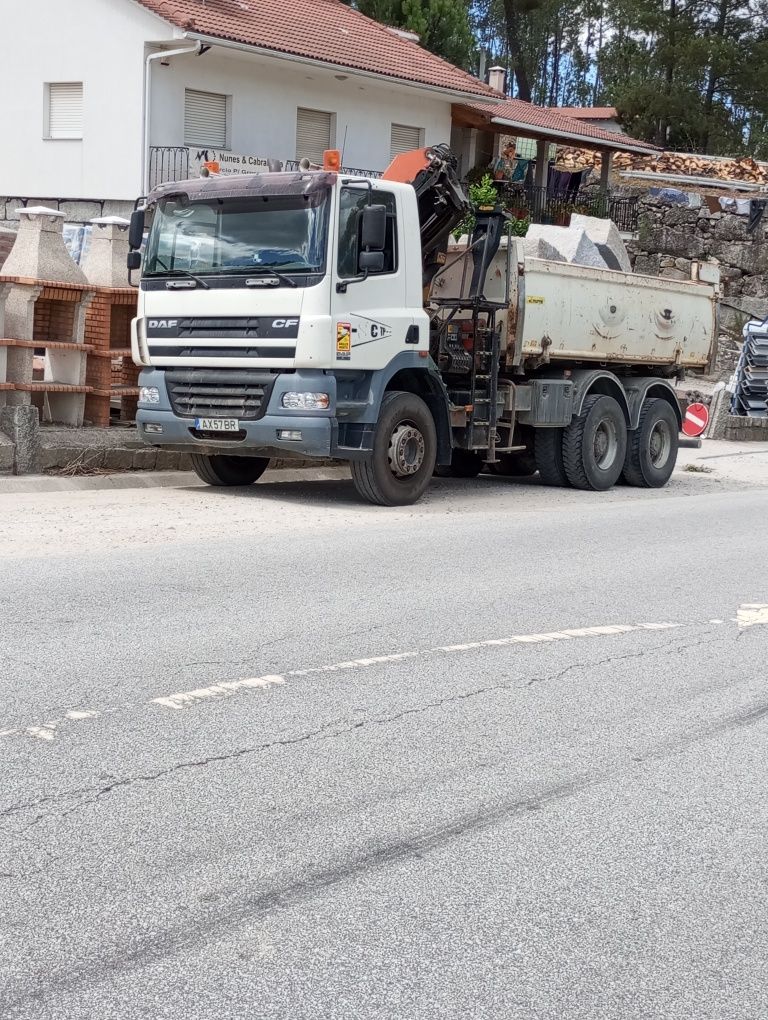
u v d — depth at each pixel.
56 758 4.90
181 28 24.88
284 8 30.70
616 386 15.83
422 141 32.22
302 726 5.43
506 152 37.31
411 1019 3.18
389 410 12.56
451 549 10.20
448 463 13.52
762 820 4.65
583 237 19.62
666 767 5.18
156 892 3.80
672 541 11.22
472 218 13.66
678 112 50.06
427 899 3.86
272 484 14.32
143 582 8.27
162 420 12.50
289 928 3.62
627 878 4.09
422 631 7.27
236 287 11.88
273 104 28.22
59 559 8.95
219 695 5.82
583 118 59.62
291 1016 3.17
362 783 4.80
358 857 4.13
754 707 6.10
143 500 12.23
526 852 4.25
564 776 5.01
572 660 6.80
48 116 27.25
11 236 16.38
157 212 12.46
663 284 16.19
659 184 34.47
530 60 67.56
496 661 6.70
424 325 12.65
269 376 11.83
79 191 26.98
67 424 14.61
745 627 7.81
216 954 3.46
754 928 3.79
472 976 3.41
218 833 4.26
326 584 8.50
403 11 41.09
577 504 14.06
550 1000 3.31
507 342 13.92
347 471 15.74
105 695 5.74
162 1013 3.15
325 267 11.53
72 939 3.50
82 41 26.41
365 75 28.56
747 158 34.94
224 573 8.71
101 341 14.83
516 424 14.81
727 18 51.41
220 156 26.72
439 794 4.73
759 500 15.08
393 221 12.30
